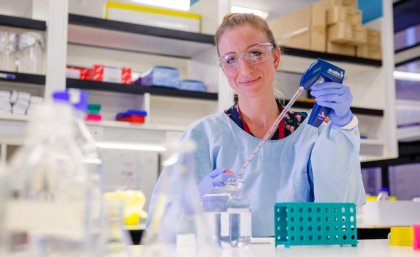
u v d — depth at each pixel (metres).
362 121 4.85
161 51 4.07
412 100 5.29
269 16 5.23
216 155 1.75
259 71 1.70
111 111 3.82
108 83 3.44
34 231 0.56
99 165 0.71
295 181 1.65
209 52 3.97
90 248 0.61
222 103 3.77
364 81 4.84
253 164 1.68
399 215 3.03
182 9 4.27
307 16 4.45
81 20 3.36
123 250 0.72
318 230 1.19
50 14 3.21
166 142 0.78
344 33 4.34
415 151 5.25
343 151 1.58
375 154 4.57
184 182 0.78
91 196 0.62
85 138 0.68
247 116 1.78
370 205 3.05
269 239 1.37
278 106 1.80
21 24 3.18
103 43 3.81
